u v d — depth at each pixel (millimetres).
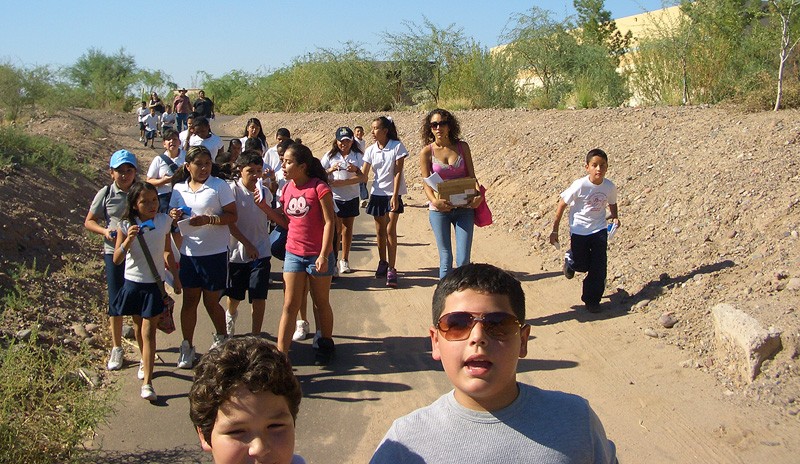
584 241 7750
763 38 15125
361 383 6637
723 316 6359
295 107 37281
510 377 2568
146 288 6281
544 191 12391
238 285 7441
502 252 10742
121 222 6379
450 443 2568
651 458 5246
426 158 8211
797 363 5883
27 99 23312
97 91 49500
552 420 2588
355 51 34750
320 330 7066
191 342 6961
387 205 9500
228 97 50156
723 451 5254
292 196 6672
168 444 5520
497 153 15727
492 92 26094
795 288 6688
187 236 6789
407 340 7672
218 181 6898
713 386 6062
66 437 5035
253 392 2369
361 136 13836
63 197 11812
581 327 7582
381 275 9867
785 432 5355
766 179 9008
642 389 6199
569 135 14422
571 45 25734
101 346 7328
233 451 2387
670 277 8031
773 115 11672
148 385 6223
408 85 33938
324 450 5516
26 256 8867
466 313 2549
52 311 7730
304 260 6680
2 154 12227
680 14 17797
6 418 4898
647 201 10211
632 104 20891
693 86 16266
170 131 9562
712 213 8898
